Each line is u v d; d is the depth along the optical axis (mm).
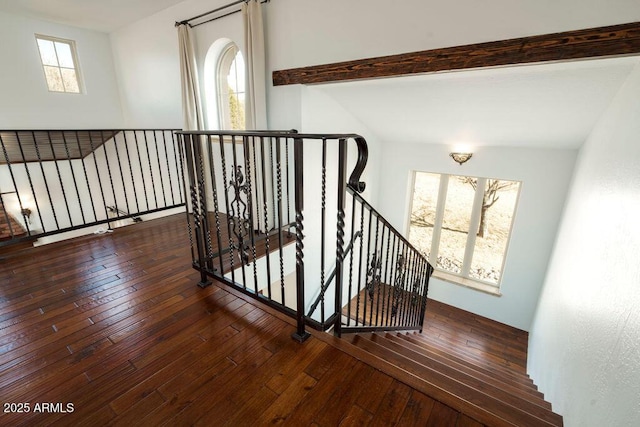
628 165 1479
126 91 4875
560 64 1918
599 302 1470
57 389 1296
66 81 4609
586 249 1928
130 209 5781
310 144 3213
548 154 3305
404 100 3016
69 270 2359
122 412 1197
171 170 4547
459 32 2082
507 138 3281
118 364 1437
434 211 4445
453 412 1214
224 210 4113
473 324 4023
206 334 1645
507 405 1617
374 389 1314
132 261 2529
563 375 1823
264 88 3029
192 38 3543
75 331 1663
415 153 4156
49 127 4516
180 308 1879
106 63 4848
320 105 3188
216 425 1153
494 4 1928
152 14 3926
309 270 3633
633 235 1213
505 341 3717
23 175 5102
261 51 2924
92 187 5887
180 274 2312
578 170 2912
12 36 4047
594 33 1688
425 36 2207
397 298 3047
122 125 5195
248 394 1283
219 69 3766
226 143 3803
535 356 2973
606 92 2102
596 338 1413
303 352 1521
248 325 1722
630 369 995
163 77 4160
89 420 1164
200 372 1394
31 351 1512
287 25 2836
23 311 1839
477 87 2494
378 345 2232
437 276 4426
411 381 1354
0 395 1266
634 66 1774
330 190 3691
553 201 3396
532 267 3682
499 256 4086
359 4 2414
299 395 1281
